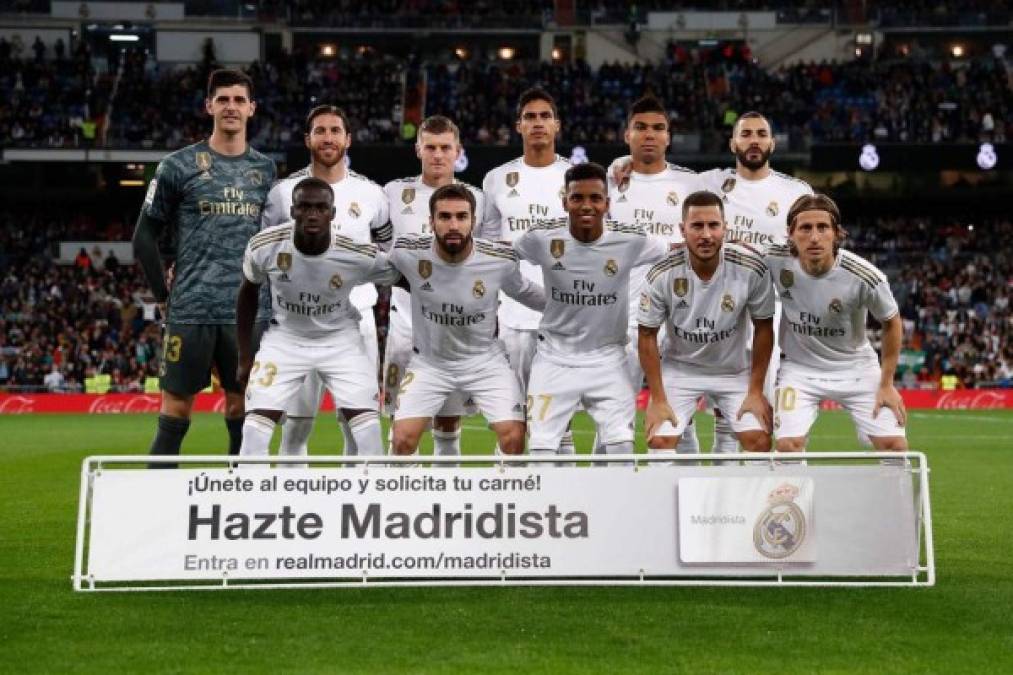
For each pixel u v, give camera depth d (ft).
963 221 142.10
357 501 22.07
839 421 83.25
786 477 22.43
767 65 149.18
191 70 139.85
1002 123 131.13
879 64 142.20
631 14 149.28
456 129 31.91
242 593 21.67
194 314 28.66
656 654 17.51
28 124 129.49
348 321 27.02
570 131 130.82
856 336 27.02
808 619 19.76
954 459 53.78
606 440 27.22
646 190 31.96
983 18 144.87
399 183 32.19
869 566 22.44
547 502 22.26
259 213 29.27
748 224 32.30
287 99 136.05
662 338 28.89
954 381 108.27
